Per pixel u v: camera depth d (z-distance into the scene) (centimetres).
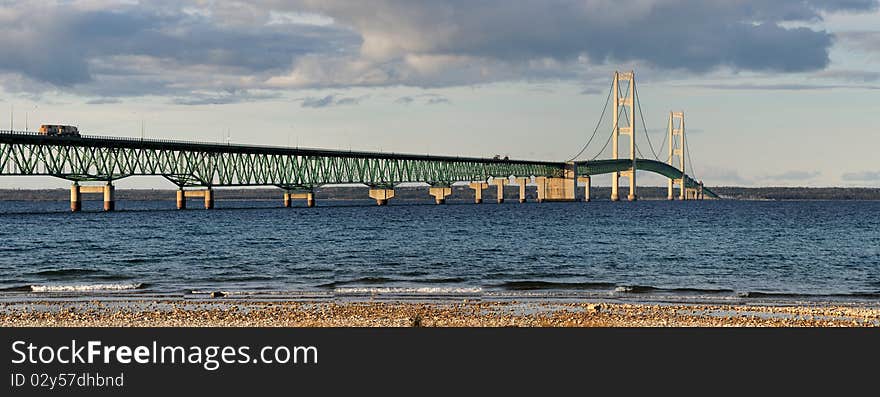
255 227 12306
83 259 6781
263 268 6028
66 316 3572
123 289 4722
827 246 8500
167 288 4762
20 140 15962
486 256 7112
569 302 4034
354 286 4897
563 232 10925
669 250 7850
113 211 19225
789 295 4509
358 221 14700
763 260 6850
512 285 4978
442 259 6812
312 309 3728
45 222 13950
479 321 3434
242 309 3747
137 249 7856
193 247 8106
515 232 10888
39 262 6538
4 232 10769
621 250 7831
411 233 10638
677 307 3856
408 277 5462
